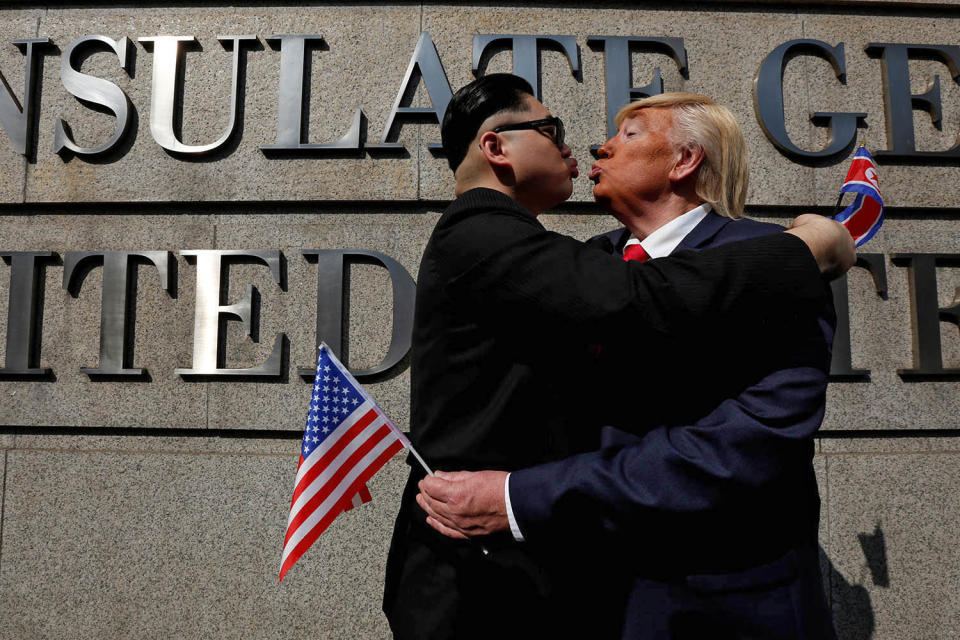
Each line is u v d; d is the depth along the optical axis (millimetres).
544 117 1744
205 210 3627
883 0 3740
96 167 3629
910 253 3590
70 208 3637
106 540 3400
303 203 3594
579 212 3600
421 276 1688
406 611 1593
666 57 3719
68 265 3549
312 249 3561
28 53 3668
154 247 3596
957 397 3512
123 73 3703
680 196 1675
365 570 3344
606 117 3631
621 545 1432
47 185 3627
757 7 3771
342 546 3361
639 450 1363
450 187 3559
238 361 3514
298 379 3475
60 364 3533
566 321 1301
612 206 1746
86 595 3373
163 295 3551
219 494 3412
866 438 3506
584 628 1512
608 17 3721
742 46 3725
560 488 1349
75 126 3680
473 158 1743
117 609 3361
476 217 1494
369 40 3686
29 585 3389
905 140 3637
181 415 3469
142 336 3533
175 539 3393
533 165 1711
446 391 1582
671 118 1679
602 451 1411
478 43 3631
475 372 1544
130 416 3480
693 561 1423
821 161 3650
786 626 1384
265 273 3555
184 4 3738
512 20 3701
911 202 3635
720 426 1312
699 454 1302
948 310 3539
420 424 1671
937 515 3416
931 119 3717
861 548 3391
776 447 1293
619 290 1261
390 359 3436
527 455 1515
